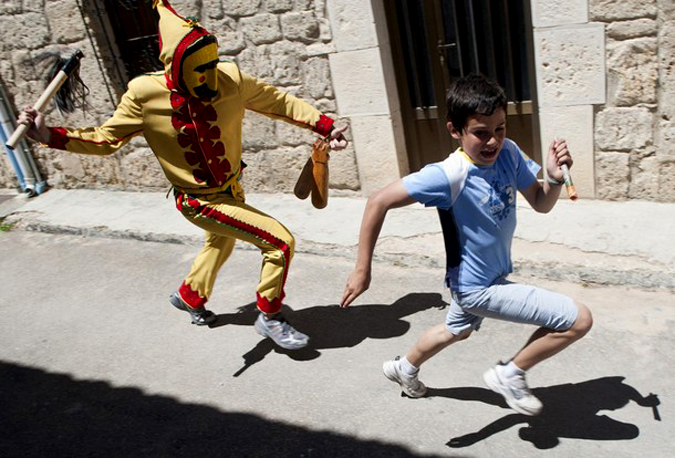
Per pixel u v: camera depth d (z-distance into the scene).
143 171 6.17
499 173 2.36
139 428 3.18
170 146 3.19
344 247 4.55
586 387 2.96
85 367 3.76
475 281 2.47
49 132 2.99
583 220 4.26
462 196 2.31
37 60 5.89
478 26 4.54
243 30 4.99
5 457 3.11
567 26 4.06
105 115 5.90
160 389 3.45
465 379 3.13
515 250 4.05
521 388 2.51
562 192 4.55
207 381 3.45
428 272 4.14
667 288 3.54
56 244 5.55
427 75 4.86
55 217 5.97
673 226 4.02
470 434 2.79
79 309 4.43
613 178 4.39
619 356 3.12
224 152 3.24
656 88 4.02
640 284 3.60
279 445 2.92
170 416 3.23
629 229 4.06
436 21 4.61
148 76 3.11
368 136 4.99
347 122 5.02
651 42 3.91
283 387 3.30
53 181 6.69
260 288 3.41
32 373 3.78
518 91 4.63
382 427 2.92
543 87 4.30
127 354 3.82
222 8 4.97
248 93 3.26
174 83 3.01
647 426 2.69
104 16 5.57
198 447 2.98
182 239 5.15
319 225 4.92
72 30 5.62
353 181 5.25
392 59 4.82
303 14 4.74
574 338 2.38
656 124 4.12
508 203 2.40
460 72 4.73
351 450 2.82
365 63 4.71
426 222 4.62
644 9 3.83
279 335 3.44
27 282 4.96
